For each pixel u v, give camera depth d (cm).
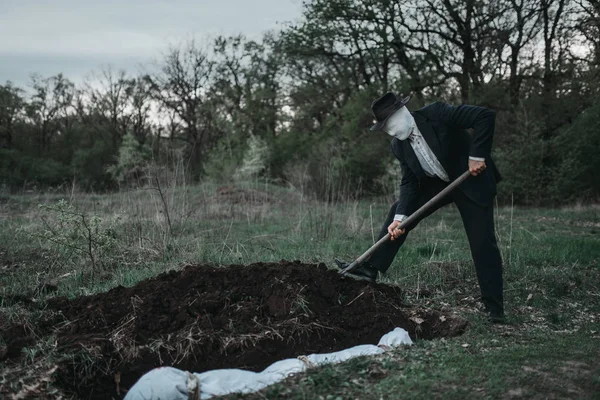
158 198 973
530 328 509
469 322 493
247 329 430
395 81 2795
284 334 429
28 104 4300
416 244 922
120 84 4431
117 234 794
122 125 4462
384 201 1512
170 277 501
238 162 2534
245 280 484
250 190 1553
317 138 2988
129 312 443
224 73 4044
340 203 1215
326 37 2908
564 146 2238
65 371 374
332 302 486
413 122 508
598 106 2269
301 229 988
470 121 492
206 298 457
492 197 515
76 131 4278
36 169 3581
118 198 1129
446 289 645
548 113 2458
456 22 2567
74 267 707
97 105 4497
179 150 969
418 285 632
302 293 468
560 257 793
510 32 2473
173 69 4238
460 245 905
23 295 518
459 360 391
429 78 2706
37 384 355
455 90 2691
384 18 2678
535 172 2188
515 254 798
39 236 713
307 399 329
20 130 4275
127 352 398
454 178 519
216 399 346
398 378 354
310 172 2244
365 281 522
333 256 771
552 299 615
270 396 337
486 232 516
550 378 360
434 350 415
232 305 458
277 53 3519
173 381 366
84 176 3672
